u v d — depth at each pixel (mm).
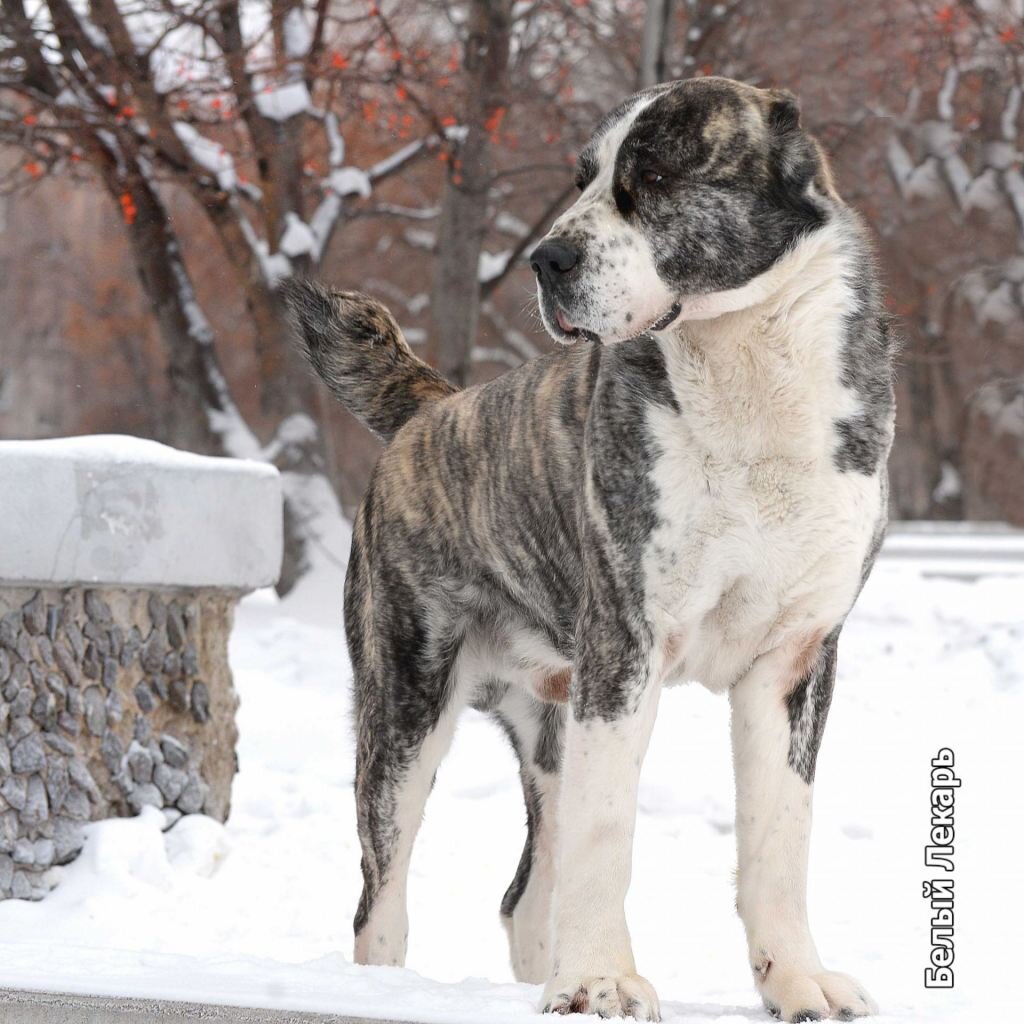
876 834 9523
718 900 8516
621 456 5621
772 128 5570
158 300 22484
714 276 5434
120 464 7941
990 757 10805
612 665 5602
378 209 24750
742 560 5547
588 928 5340
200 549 8359
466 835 9891
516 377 6941
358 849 9281
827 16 27609
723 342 5469
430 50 25812
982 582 20000
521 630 7062
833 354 5504
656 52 21453
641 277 5402
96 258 60281
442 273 23719
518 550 6785
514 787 11023
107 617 8219
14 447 7551
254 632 16750
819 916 8023
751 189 5480
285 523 21109
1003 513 46875
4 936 6859
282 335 22078
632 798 5527
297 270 22297
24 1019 5168
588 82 31516
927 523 49719
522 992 5664
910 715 12062
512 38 27094
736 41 28031
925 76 28922
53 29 20766
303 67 22062
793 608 5680
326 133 23172
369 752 7312
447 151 22938
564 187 28703
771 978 5590
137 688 8406
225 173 22156
